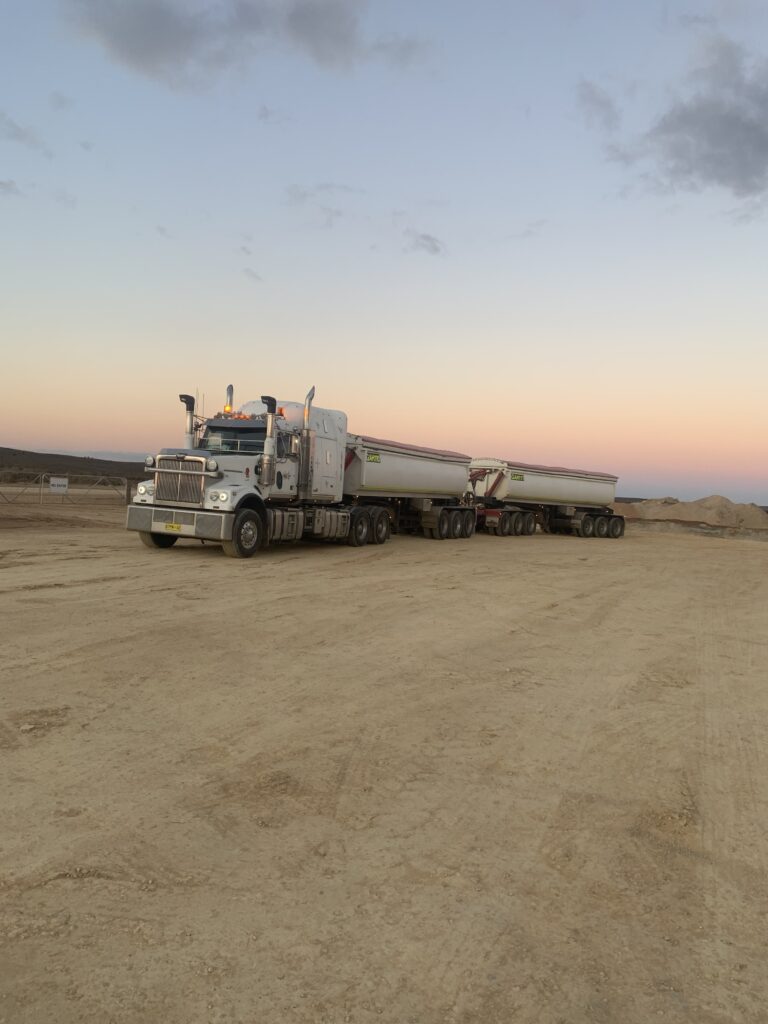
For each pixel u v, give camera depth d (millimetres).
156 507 16953
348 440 22234
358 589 13117
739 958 3176
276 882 3557
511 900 3525
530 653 8812
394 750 5406
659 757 5613
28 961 2904
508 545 26781
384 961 3018
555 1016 2762
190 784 4602
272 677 7086
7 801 4234
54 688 6324
